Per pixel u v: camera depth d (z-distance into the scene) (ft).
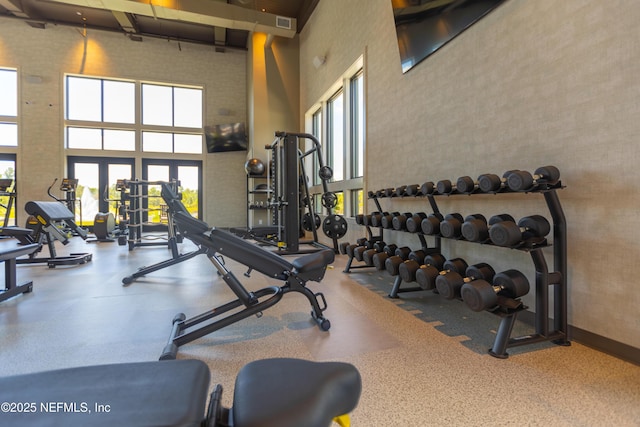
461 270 7.52
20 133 23.77
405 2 10.53
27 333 6.49
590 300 5.81
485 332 6.61
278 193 18.63
